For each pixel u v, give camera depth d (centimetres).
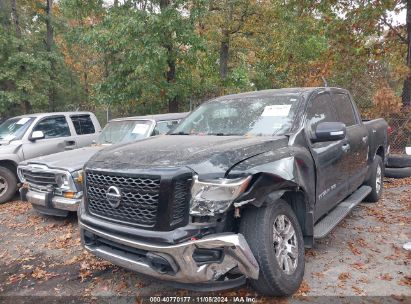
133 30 1180
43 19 1916
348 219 578
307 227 386
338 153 471
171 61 1357
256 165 322
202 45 1299
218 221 303
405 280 380
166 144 379
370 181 637
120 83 1315
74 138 944
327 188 441
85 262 464
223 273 298
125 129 777
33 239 567
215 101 517
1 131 923
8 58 1603
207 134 437
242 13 1731
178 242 289
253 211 328
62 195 600
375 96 1132
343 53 1362
